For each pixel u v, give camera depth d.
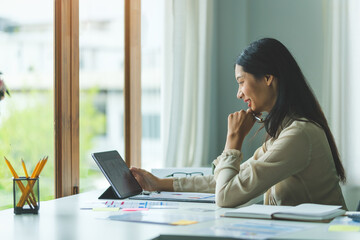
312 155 1.77
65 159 2.53
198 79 3.64
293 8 4.23
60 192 2.50
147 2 3.43
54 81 2.49
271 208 1.59
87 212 1.68
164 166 3.40
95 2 2.87
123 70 3.17
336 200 1.83
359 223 1.41
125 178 2.06
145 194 2.11
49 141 2.46
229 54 4.33
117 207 1.78
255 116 1.93
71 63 2.58
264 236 1.24
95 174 2.85
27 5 2.32
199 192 2.17
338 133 3.88
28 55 2.32
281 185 1.83
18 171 2.27
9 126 2.21
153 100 3.47
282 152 1.73
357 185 3.81
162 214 1.61
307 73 4.19
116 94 3.09
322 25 4.15
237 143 1.88
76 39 2.62
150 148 3.45
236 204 1.73
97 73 2.89
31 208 1.66
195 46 3.60
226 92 4.34
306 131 1.76
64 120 2.52
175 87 3.36
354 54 3.85
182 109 3.41
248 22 4.34
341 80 3.89
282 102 1.83
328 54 4.02
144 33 3.40
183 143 3.50
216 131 4.29
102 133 2.94
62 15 2.51
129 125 3.19
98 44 2.90
